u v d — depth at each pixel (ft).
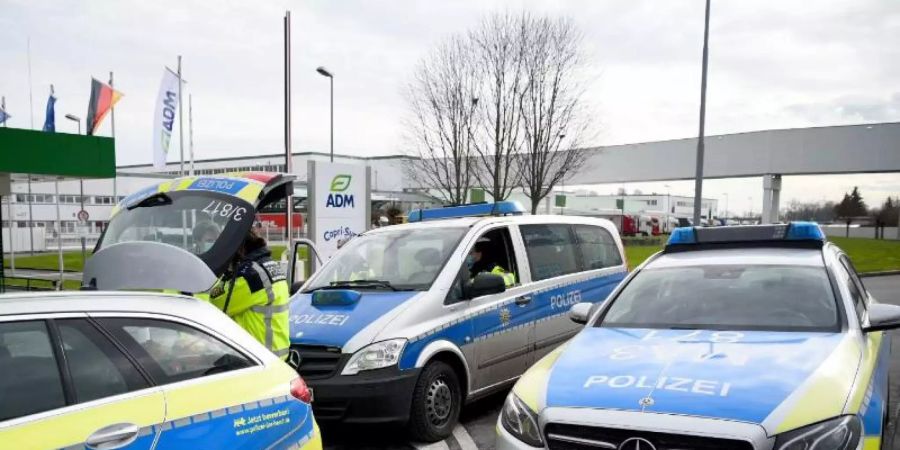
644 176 137.18
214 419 9.02
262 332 14.34
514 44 66.13
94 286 12.19
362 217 42.68
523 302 20.03
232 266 14.92
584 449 9.78
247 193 14.47
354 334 16.21
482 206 23.31
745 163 124.26
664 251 16.60
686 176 131.75
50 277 71.87
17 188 168.35
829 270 13.83
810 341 11.48
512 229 21.01
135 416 8.23
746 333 12.14
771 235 15.51
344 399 15.70
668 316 13.57
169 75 71.56
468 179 70.28
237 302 14.23
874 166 112.78
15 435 7.32
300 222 129.59
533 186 69.62
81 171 47.50
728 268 14.70
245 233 13.97
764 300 13.32
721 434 8.91
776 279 13.89
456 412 17.48
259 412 9.66
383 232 21.50
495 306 18.99
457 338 17.57
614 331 13.21
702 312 13.39
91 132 63.82
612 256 25.59
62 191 181.27
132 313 9.05
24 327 7.98
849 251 106.63
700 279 14.52
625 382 10.43
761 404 9.29
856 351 11.24
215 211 14.20
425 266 18.79
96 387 8.20
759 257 14.92
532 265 21.03
